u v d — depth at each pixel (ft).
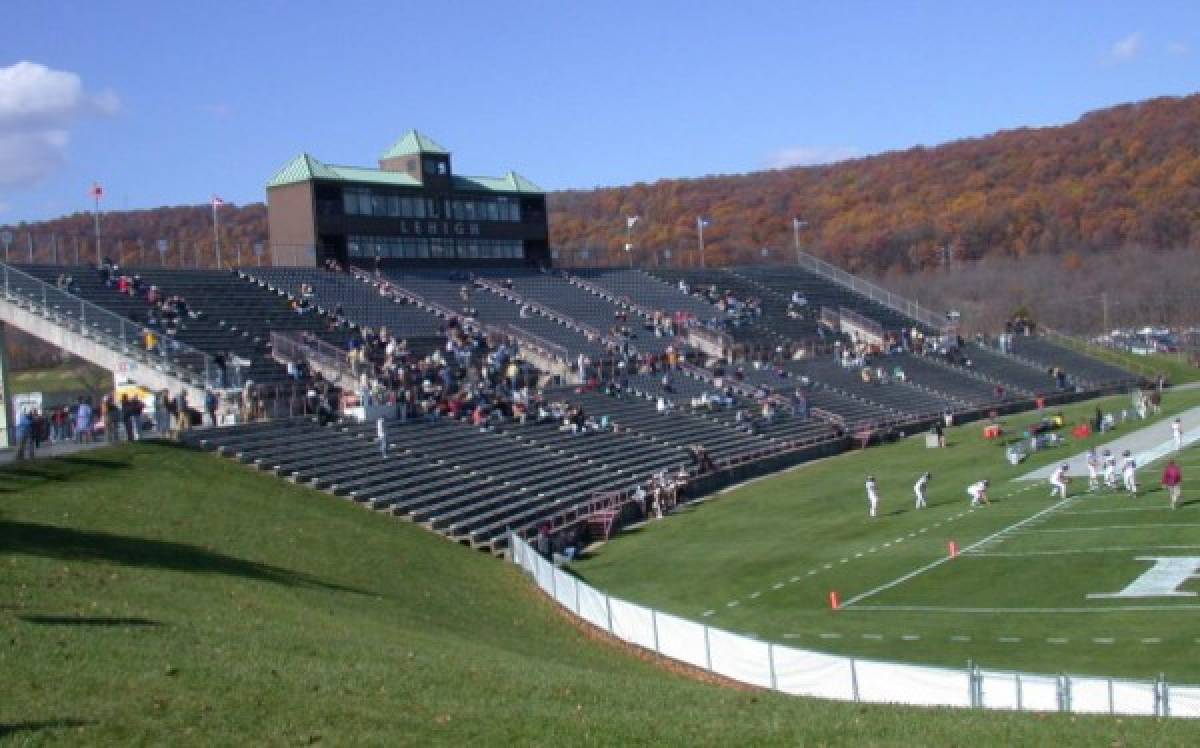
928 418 267.59
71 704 50.88
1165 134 631.56
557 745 49.65
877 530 143.33
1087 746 50.78
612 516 156.97
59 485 114.73
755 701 61.93
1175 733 53.31
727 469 200.34
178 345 166.30
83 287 180.96
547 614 108.78
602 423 206.39
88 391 208.13
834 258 572.51
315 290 223.30
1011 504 150.41
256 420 160.04
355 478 147.64
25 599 70.38
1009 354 347.15
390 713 53.26
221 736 48.49
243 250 425.28
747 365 274.36
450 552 129.49
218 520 115.44
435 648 73.56
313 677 58.44
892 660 88.58
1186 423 224.33
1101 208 561.84
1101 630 91.76
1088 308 460.55
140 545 97.50
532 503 159.12
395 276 252.62
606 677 69.00
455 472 162.61
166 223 464.65
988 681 67.62
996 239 568.82
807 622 103.71
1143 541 119.85
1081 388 325.01
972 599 105.81
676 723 54.19
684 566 133.28
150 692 53.52
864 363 298.35
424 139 271.49
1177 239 526.57
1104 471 164.45
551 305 272.10
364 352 196.54
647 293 307.58
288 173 246.47
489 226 287.48
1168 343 411.13
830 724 54.90
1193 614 93.35
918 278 517.55
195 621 70.38
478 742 49.80
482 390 201.26
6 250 211.00
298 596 88.22
